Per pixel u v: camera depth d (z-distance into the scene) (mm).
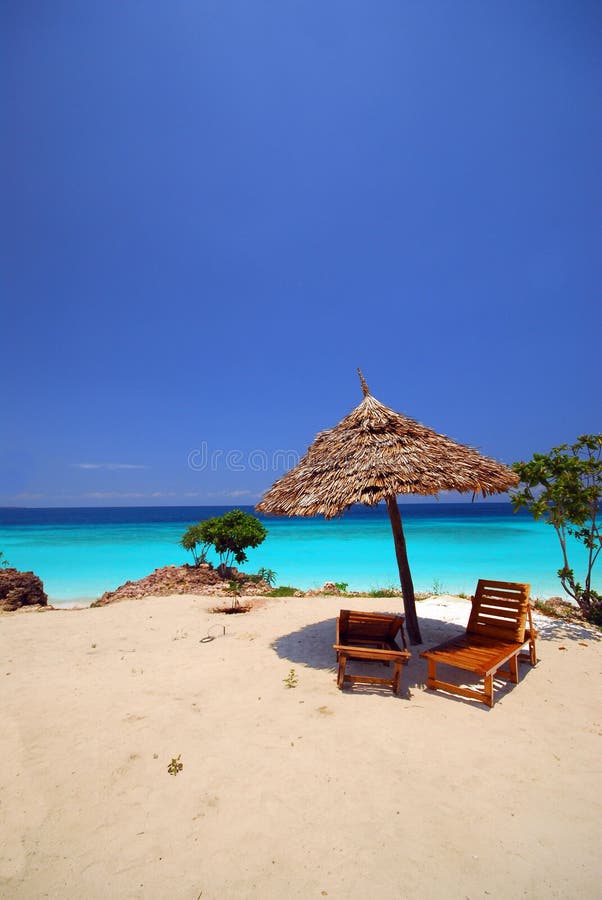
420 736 4398
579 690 5508
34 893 2711
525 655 6539
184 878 2797
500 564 18469
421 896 2637
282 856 2941
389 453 6367
